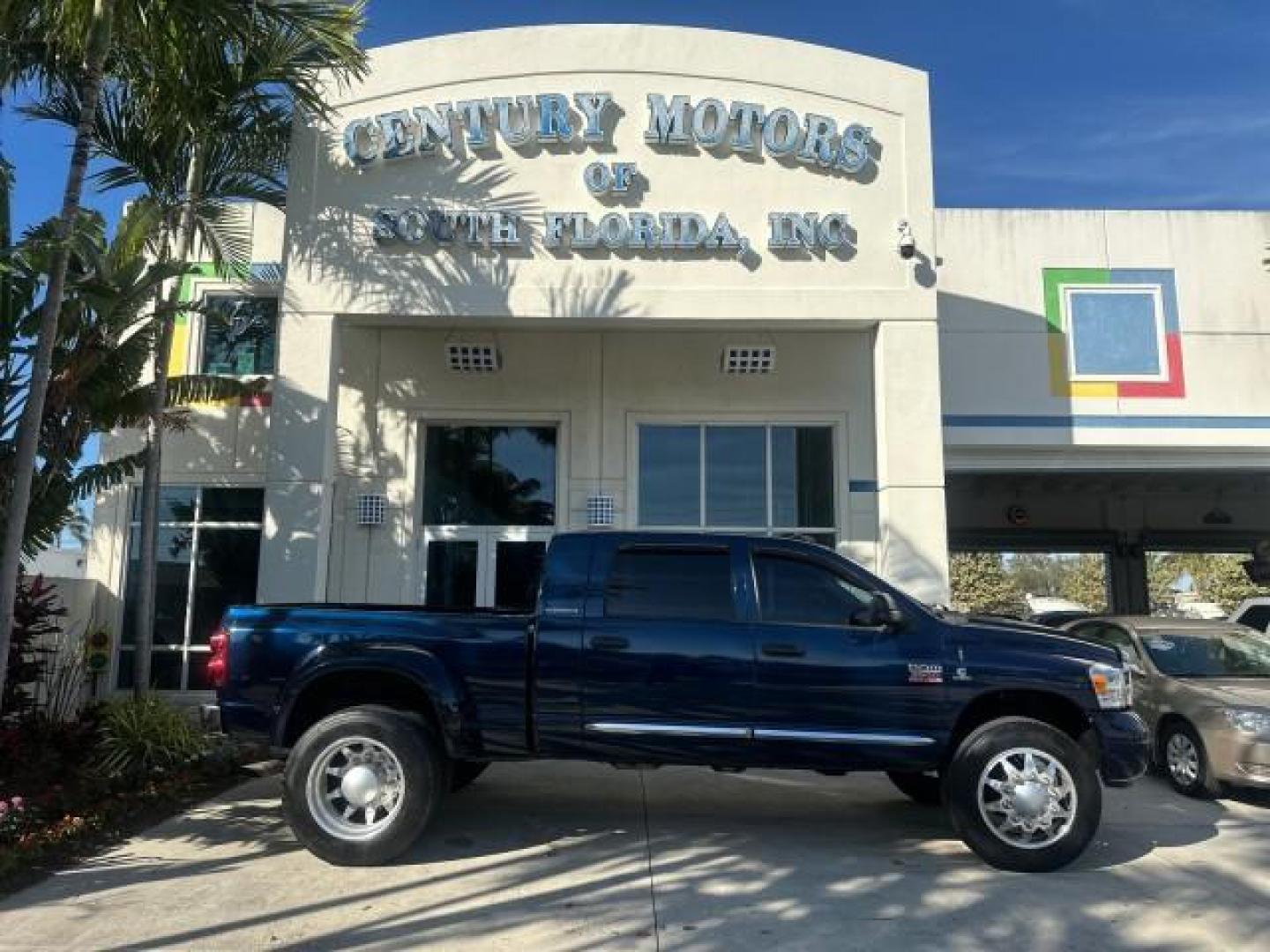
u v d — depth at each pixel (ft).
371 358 42.70
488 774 30.35
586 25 39.93
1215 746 28.14
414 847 22.22
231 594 43.45
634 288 38.70
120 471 33.32
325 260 38.55
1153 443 48.62
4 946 16.38
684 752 21.43
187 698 42.24
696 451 43.50
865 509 42.34
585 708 21.48
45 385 25.39
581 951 16.31
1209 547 88.17
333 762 21.29
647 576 22.29
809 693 21.30
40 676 32.81
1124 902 18.92
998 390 48.85
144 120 33.65
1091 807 20.63
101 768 27.71
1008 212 49.88
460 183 39.06
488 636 21.89
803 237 38.88
